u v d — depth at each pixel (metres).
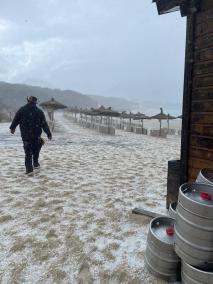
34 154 7.88
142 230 4.18
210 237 2.52
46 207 5.00
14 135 18.98
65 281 2.98
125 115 38.47
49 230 4.07
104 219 4.54
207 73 3.83
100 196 5.72
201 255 2.57
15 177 6.99
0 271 3.11
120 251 3.57
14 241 3.74
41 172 7.63
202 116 3.93
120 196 5.75
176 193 4.76
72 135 21.56
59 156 10.53
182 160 4.33
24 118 7.11
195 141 4.09
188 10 4.10
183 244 2.67
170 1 4.25
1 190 5.88
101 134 24.45
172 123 87.75
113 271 3.16
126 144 16.36
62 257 3.39
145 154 12.11
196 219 2.55
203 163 3.93
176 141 21.22
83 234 4.00
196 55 4.03
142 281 3.00
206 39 3.84
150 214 4.67
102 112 26.38
